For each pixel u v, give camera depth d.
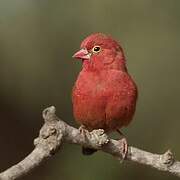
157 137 15.92
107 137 9.32
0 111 17.30
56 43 16.77
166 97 15.95
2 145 17.62
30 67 16.83
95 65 10.90
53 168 16.28
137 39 16.03
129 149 9.58
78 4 16.73
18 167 8.16
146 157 9.52
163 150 15.80
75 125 16.91
